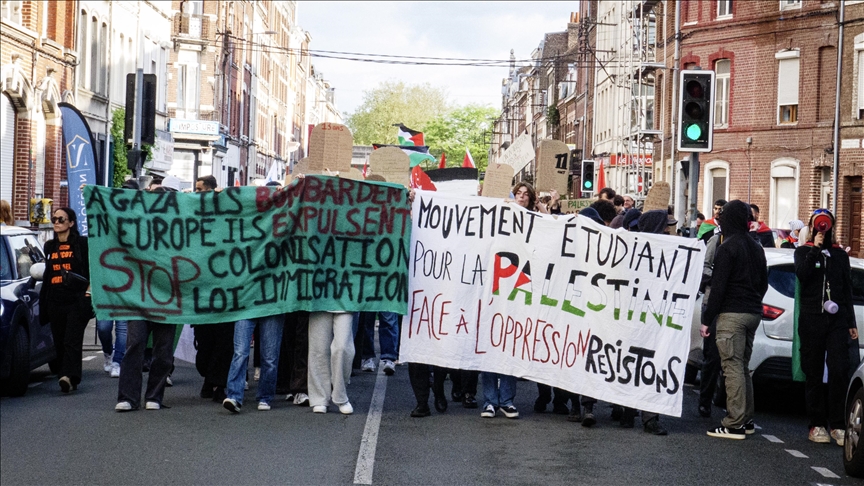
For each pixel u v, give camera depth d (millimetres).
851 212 36656
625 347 10656
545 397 11461
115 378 13242
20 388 11641
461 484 7953
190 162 55406
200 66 58469
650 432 10453
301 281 10719
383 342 14164
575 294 10828
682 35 43406
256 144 76312
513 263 10945
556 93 87000
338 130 11594
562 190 16281
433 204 11023
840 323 10305
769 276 11945
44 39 31844
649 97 51312
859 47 35938
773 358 11586
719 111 42000
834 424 10234
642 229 11719
